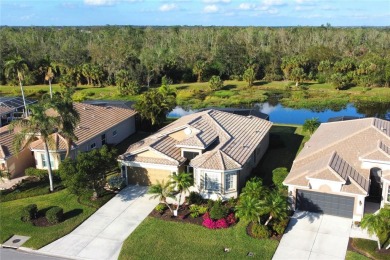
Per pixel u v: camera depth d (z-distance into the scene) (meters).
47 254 24.80
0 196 32.88
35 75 97.06
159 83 96.75
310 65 99.88
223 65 100.81
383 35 130.50
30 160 39.38
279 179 31.98
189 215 28.89
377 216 23.44
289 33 129.50
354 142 31.45
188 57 103.69
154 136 37.66
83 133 40.69
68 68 95.62
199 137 33.84
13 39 126.88
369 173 29.00
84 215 29.41
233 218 27.88
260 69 101.88
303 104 72.50
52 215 28.12
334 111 68.69
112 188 33.50
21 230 27.53
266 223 26.34
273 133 48.25
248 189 27.73
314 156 31.70
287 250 24.34
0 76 97.44
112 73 93.06
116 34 148.12
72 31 154.75
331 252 23.98
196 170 31.30
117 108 49.38
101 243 25.86
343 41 122.06
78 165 29.61
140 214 29.41
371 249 23.86
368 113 66.38
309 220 27.66
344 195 27.28
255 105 74.19
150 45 125.25
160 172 33.34
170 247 25.06
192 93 82.94
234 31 144.12
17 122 31.34
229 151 32.69
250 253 24.17
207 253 24.27
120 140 47.50
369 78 85.12
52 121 31.39
